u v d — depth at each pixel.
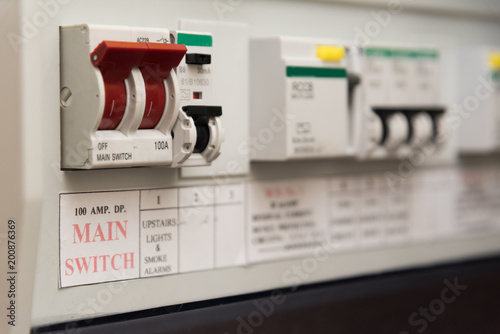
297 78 0.91
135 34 0.76
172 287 0.87
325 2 1.02
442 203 1.19
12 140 0.74
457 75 1.20
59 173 0.76
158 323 0.85
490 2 1.25
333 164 1.05
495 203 1.28
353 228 1.07
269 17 0.96
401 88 1.07
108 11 0.80
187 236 0.88
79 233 0.79
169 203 0.86
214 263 0.91
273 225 0.97
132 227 0.83
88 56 0.73
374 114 1.03
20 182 0.73
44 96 0.75
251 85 0.93
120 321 0.82
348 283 1.07
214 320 0.91
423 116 1.09
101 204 0.80
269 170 0.97
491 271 1.24
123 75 0.74
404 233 1.14
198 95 0.84
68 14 0.76
